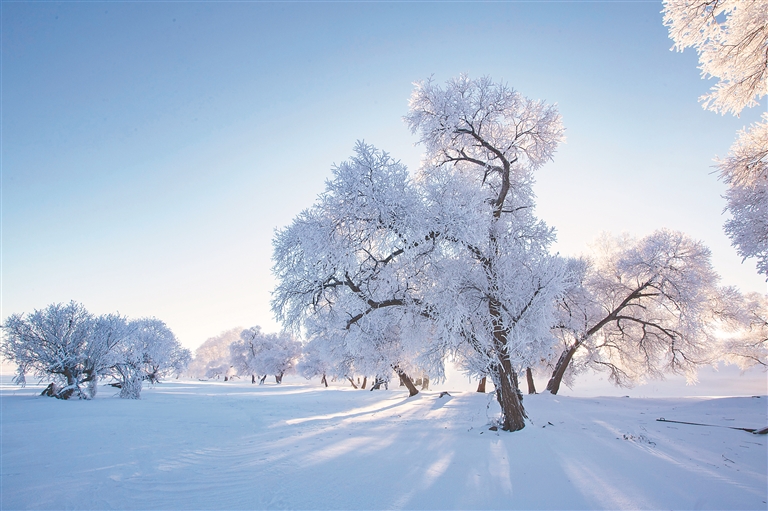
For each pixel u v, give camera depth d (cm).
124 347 2533
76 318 2464
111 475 723
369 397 2944
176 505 580
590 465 799
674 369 2669
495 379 1205
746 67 1123
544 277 1156
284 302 1392
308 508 575
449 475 735
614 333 2717
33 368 2339
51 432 1139
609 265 2659
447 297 1229
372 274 1319
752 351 3197
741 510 573
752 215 1296
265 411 1892
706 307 2481
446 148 1598
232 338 11188
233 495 627
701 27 1109
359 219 1265
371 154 1259
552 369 2956
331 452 920
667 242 2347
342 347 2933
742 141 1415
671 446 964
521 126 1564
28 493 621
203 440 1078
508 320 1180
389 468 782
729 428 1185
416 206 1224
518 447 939
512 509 581
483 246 1326
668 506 593
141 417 1504
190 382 7169
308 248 1227
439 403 2134
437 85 1492
